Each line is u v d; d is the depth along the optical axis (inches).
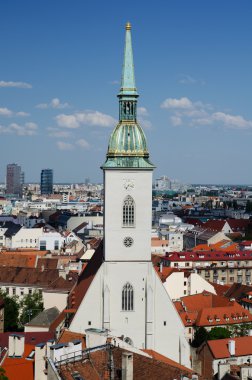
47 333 5211.6
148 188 5270.7
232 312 7411.4
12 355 4259.4
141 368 3100.4
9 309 7514.8
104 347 3287.4
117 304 5246.1
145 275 5260.8
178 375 3056.1
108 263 5246.1
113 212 5255.9
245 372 4202.8
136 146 5280.5
